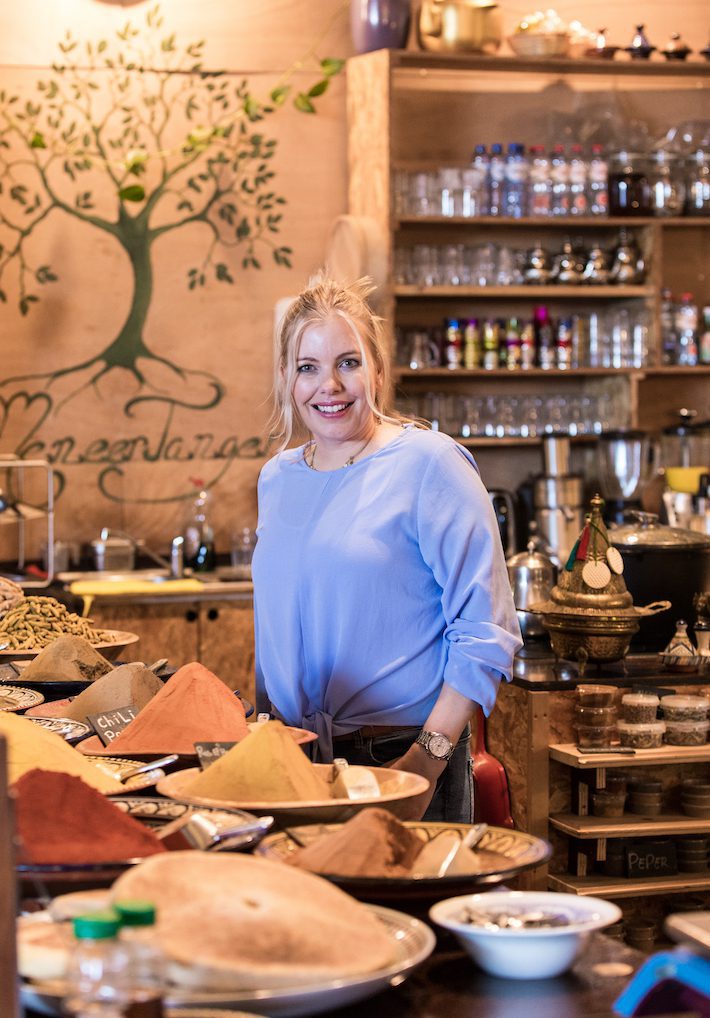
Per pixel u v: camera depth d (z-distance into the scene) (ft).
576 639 11.36
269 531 7.91
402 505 7.47
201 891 3.89
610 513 18.10
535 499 18.29
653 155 18.75
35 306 18.43
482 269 18.28
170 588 16.35
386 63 17.71
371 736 7.48
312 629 7.64
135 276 18.67
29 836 4.44
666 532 12.25
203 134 18.22
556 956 4.14
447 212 18.10
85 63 18.31
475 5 17.97
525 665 11.85
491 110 19.20
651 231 18.58
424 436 7.63
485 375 18.63
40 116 18.25
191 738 6.47
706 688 11.59
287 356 7.75
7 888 3.39
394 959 3.92
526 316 19.30
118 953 2.89
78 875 4.29
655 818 11.11
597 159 18.53
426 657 7.55
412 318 18.99
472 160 19.16
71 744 6.77
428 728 7.29
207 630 16.58
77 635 9.79
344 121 19.06
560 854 11.19
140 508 18.88
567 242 18.65
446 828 5.22
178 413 18.93
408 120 18.99
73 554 18.52
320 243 19.11
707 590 12.21
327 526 7.59
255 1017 3.50
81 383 18.62
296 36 18.83
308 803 5.22
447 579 7.44
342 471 7.68
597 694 10.86
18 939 3.80
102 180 18.49
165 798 5.76
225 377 19.02
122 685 7.54
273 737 5.52
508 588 7.59
